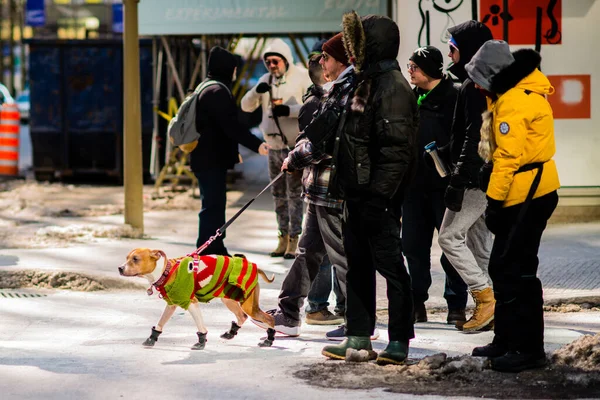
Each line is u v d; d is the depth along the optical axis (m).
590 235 12.62
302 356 7.38
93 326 8.75
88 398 6.14
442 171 8.01
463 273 8.16
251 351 7.60
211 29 15.72
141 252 7.28
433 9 13.59
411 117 6.67
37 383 6.52
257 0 15.50
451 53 8.16
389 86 6.63
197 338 8.16
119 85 20.02
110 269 10.91
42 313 9.32
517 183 6.59
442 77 8.37
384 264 6.95
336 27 15.37
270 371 6.86
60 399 6.12
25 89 50.41
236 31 15.65
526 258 6.75
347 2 15.22
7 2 54.88
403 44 13.66
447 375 6.64
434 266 11.09
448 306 8.66
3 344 7.96
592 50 13.55
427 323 8.72
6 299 9.98
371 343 7.70
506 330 6.79
